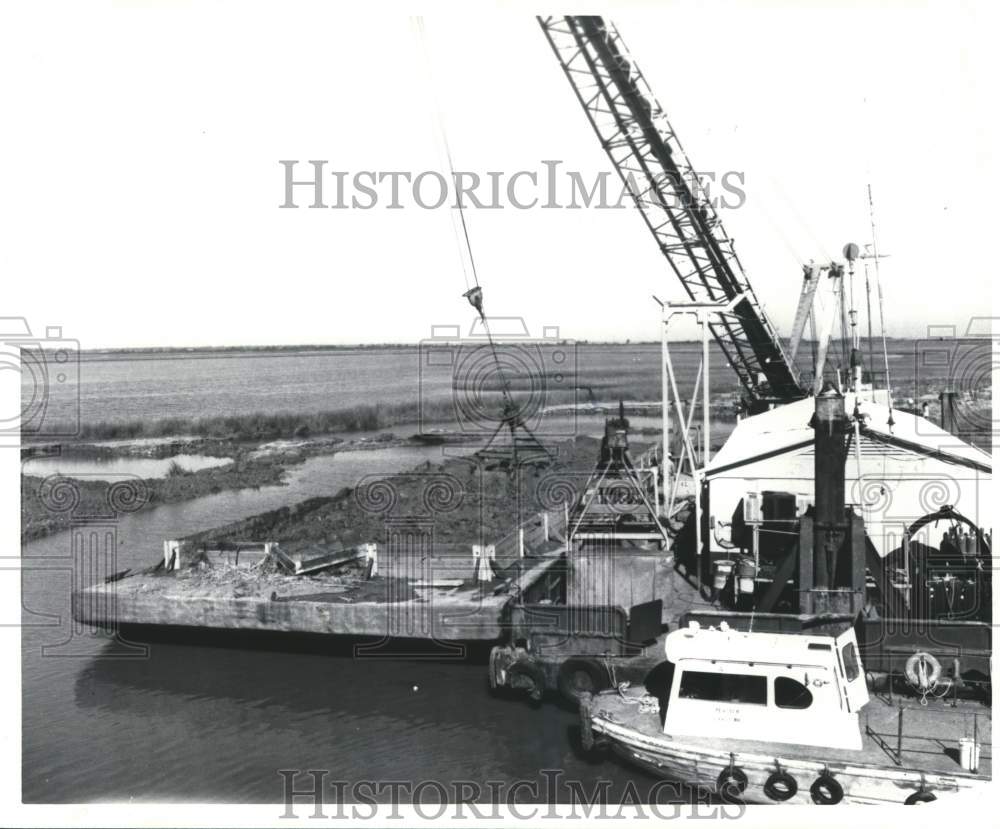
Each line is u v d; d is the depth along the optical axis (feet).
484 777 50.93
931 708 49.55
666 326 69.31
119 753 54.29
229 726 57.00
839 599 52.26
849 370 66.59
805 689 45.50
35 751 55.21
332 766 52.44
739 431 67.77
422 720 55.62
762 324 72.64
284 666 64.80
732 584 60.90
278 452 93.50
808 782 43.37
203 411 94.73
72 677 63.26
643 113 67.77
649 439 93.50
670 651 47.06
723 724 46.14
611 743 48.26
